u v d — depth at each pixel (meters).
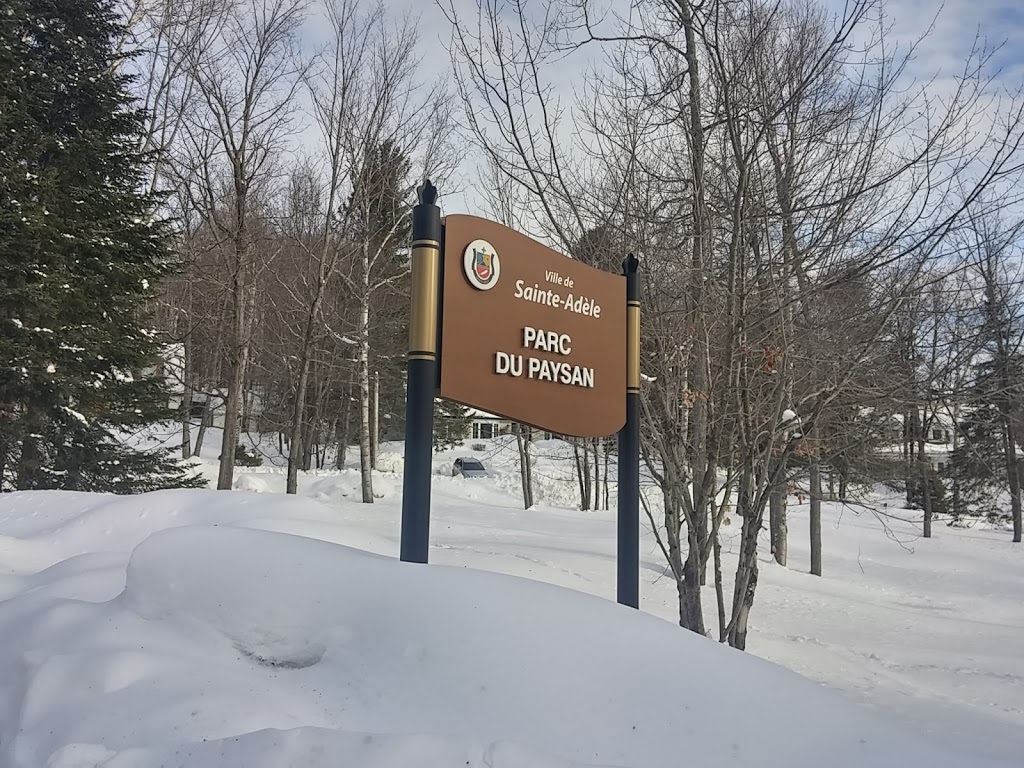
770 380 5.36
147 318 17.47
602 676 2.66
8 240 12.66
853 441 5.82
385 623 2.87
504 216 6.82
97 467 15.70
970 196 4.50
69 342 14.16
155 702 2.53
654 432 5.46
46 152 14.77
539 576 9.21
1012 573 16.12
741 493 5.71
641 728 2.48
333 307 18.92
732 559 13.19
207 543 3.40
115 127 16.30
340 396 32.47
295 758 2.13
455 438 36.81
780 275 5.09
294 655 2.86
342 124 16.64
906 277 4.83
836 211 4.87
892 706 5.95
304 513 8.38
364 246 17.31
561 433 4.57
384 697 2.61
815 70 4.69
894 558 18.02
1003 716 5.80
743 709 2.59
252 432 38.88
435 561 9.47
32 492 9.88
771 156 4.99
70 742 2.39
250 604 3.05
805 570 15.99
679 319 5.42
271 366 25.20
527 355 4.37
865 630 9.68
